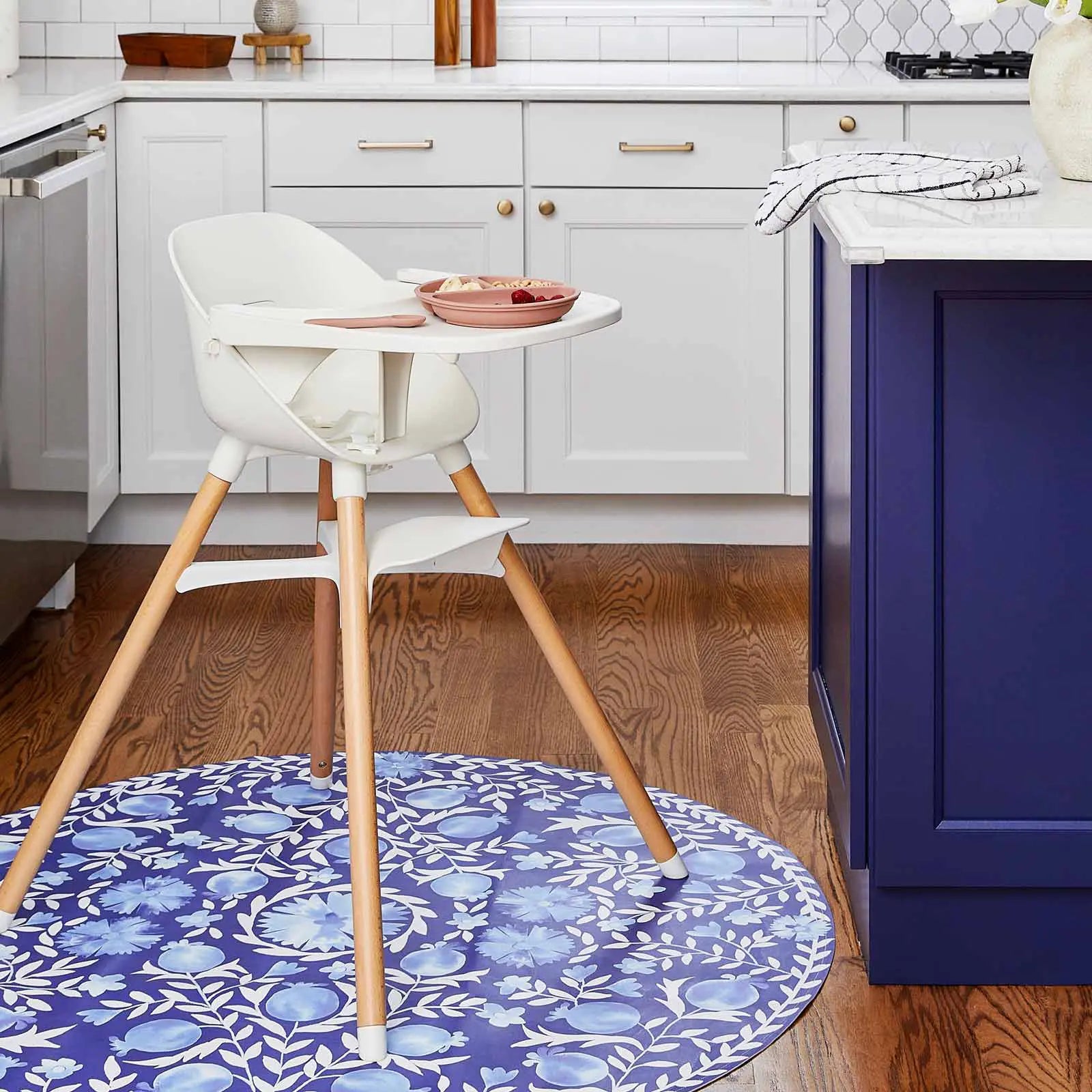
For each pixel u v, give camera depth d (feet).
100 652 9.75
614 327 11.62
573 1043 5.57
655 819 6.78
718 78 11.73
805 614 10.61
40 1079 5.33
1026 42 13.42
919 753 5.79
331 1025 5.68
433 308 5.80
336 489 5.84
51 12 13.41
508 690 9.18
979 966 6.02
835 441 6.51
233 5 13.44
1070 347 5.55
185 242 6.25
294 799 7.66
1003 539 5.68
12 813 7.45
